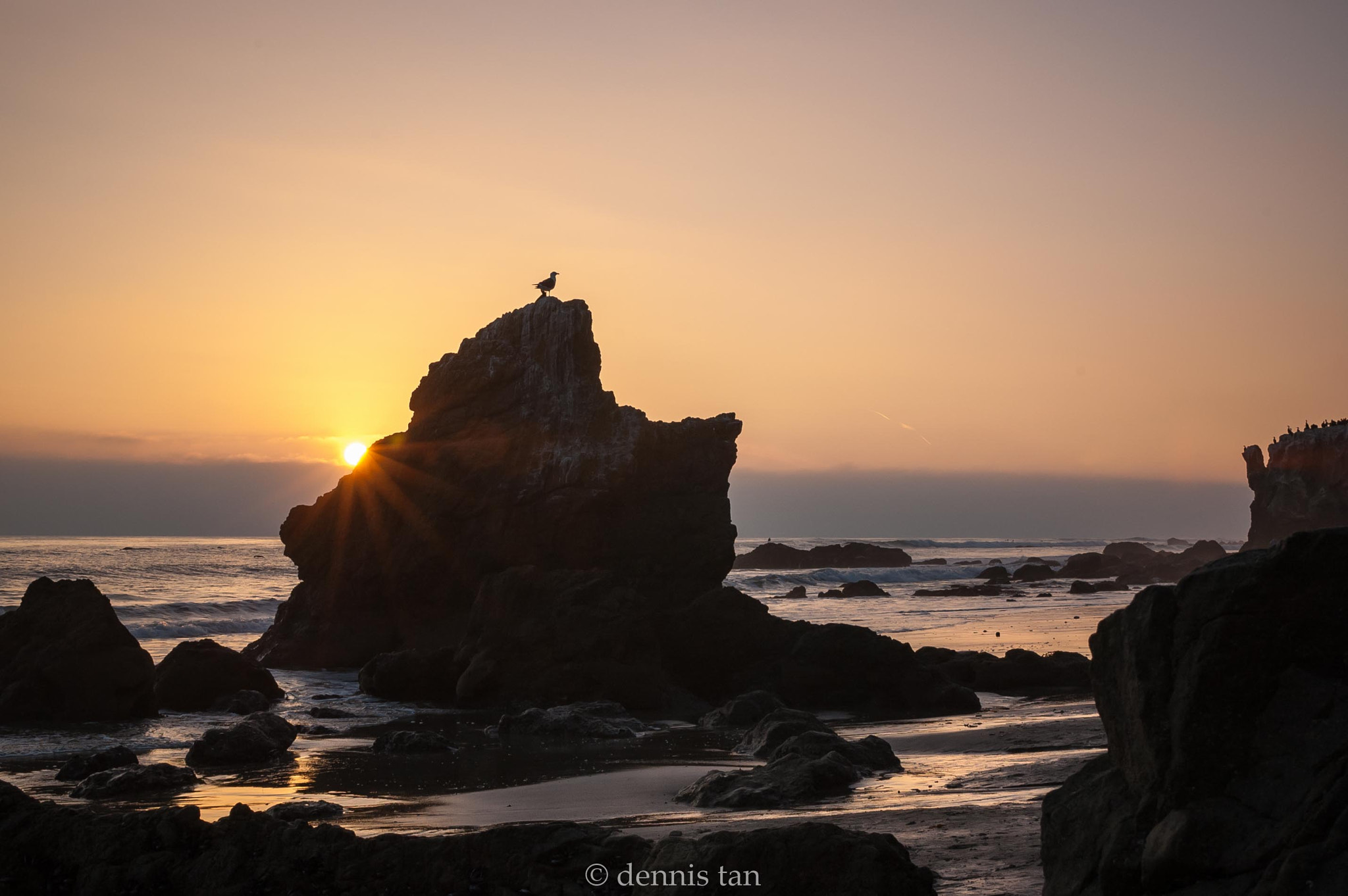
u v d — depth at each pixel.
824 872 11.05
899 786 18.72
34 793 19.95
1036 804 15.83
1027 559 161.25
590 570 35.56
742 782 18.30
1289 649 9.48
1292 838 8.69
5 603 59.78
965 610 72.94
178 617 57.19
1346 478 108.62
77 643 28.73
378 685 33.81
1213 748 9.43
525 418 40.66
